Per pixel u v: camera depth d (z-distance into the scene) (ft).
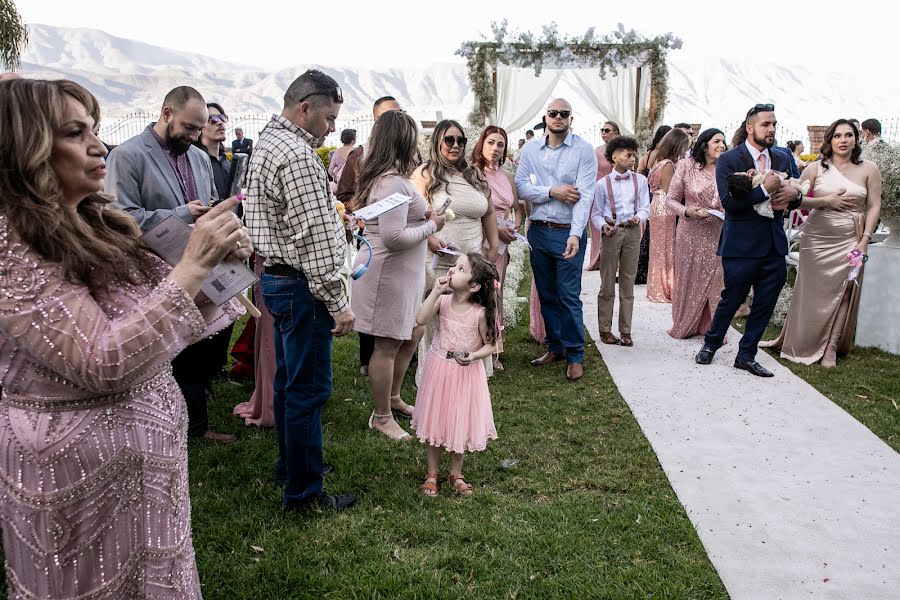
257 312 7.36
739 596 9.48
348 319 10.40
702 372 19.54
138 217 12.28
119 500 5.74
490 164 18.74
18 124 5.12
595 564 10.07
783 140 83.51
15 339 5.10
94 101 5.75
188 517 6.39
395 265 13.65
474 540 10.71
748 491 12.53
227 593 9.26
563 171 18.74
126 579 5.83
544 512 11.48
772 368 19.90
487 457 13.83
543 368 19.95
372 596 9.24
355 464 13.16
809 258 20.02
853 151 19.22
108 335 5.23
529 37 48.67
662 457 13.93
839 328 20.07
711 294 23.02
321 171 10.00
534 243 19.34
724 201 19.02
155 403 5.98
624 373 19.45
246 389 17.34
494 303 11.88
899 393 17.70
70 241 5.29
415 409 12.33
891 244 21.63
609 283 22.18
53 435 5.45
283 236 10.26
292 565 9.87
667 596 9.33
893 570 10.13
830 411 16.48
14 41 43.45
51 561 5.56
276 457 13.35
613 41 49.21
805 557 10.45
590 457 13.93
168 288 5.50
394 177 13.29
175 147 13.10
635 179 21.70
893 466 13.58
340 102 10.44
